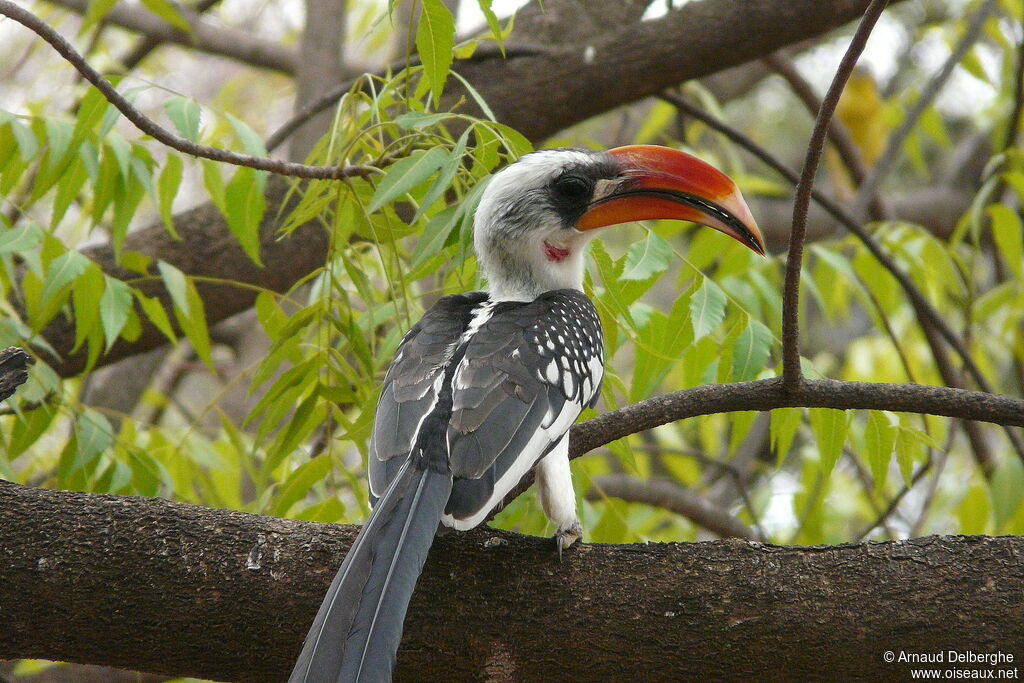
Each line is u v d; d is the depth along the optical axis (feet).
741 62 32.14
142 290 30.86
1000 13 45.96
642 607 17.54
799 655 17.26
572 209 22.26
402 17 44.55
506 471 17.51
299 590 17.51
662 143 49.88
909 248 32.73
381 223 23.07
